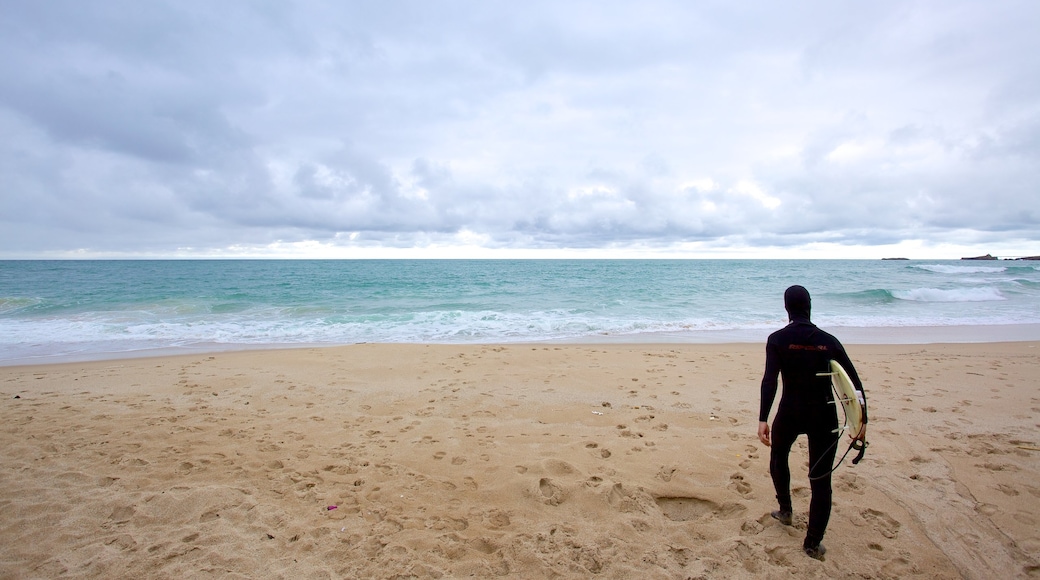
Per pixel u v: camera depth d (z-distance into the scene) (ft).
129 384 24.40
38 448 15.57
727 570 9.78
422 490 12.96
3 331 44.55
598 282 109.81
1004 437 16.53
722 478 13.65
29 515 11.50
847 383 9.68
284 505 12.07
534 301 70.64
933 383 23.79
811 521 10.18
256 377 25.68
